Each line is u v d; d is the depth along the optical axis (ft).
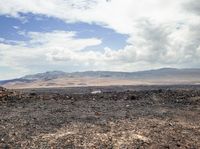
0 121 59.93
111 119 59.77
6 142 44.93
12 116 65.77
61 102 91.30
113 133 48.60
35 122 58.39
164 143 44.14
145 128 51.85
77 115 65.41
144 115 64.39
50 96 105.50
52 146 42.86
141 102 87.97
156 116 63.10
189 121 58.23
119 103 86.79
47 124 56.29
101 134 48.06
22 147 42.63
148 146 42.83
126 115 64.44
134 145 43.11
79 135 47.67
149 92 110.22
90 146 42.68
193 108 74.84
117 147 42.29
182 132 49.78
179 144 43.68
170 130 50.83
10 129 52.65
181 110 71.72
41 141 45.14
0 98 96.58
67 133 49.03
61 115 65.87
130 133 48.60
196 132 49.93
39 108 78.48
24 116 65.57
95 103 87.66
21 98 98.89
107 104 84.89
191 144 43.88
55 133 49.29
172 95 98.78
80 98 100.99
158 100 91.20
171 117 62.03
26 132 50.37
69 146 42.78
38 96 103.91
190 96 94.99
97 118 61.16
